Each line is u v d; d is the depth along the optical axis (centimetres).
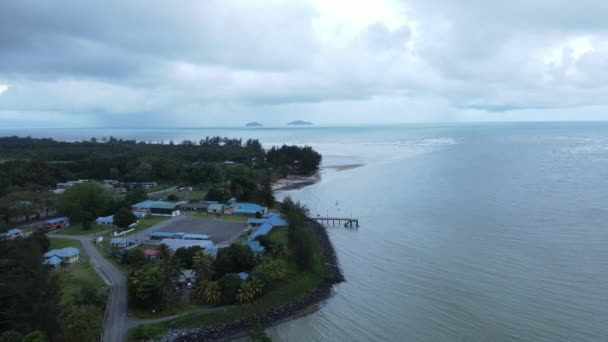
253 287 7056
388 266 8712
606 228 10400
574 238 9762
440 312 6700
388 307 6975
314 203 15212
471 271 8181
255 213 12538
